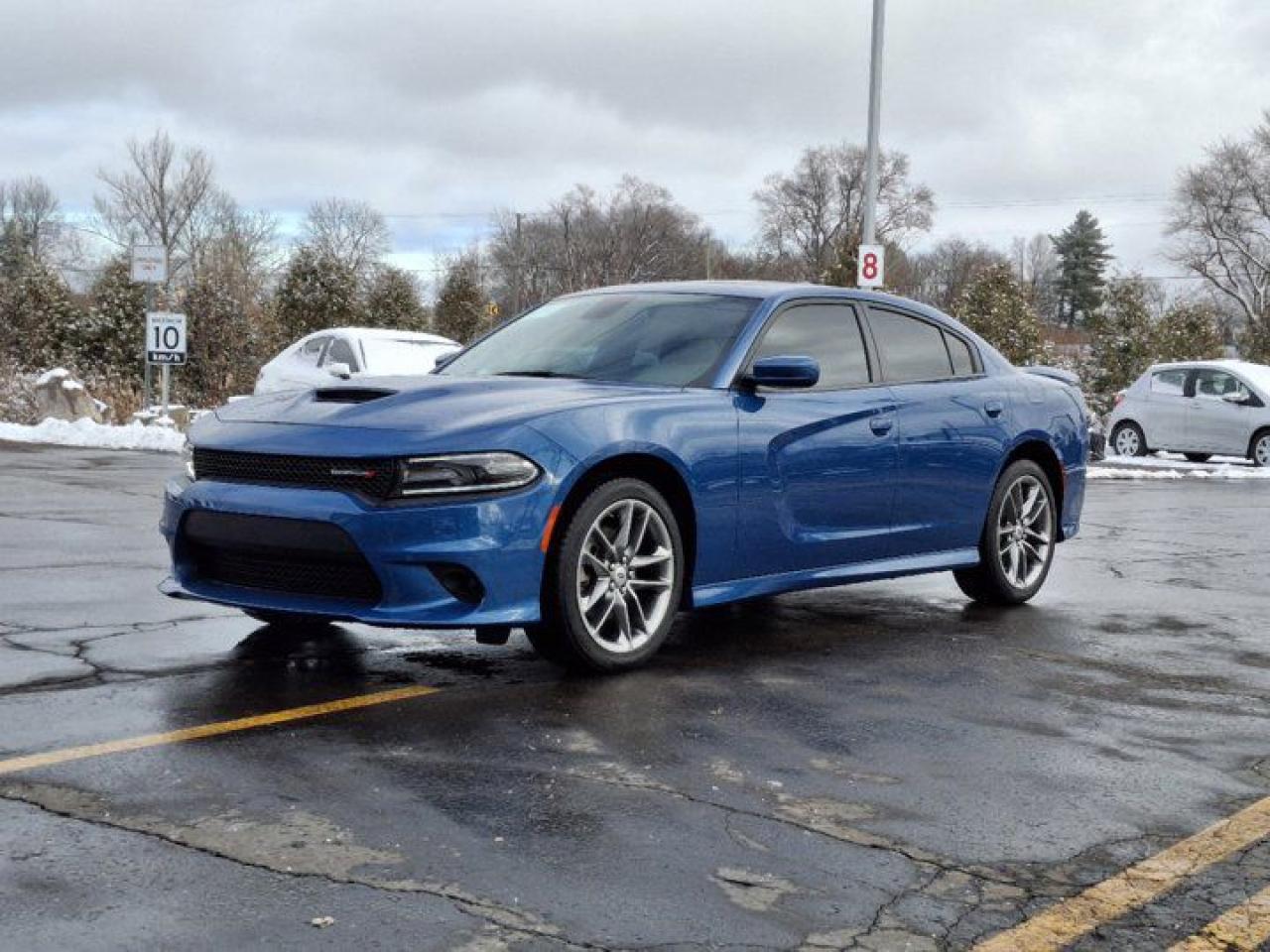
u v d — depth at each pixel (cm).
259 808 335
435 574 453
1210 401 2164
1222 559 917
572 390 512
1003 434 664
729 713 444
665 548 509
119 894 279
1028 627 627
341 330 1596
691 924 273
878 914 282
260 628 567
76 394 2008
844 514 582
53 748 383
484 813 336
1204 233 6444
